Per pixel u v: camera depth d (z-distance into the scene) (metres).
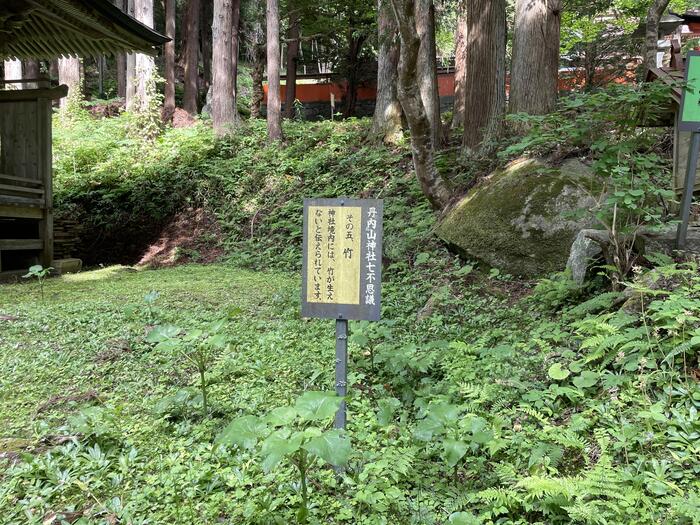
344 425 3.10
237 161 14.94
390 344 5.10
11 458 3.04
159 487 2.77
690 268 4.51
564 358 4.06
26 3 9.16
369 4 19.27
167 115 19.94
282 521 2.49
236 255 11.73
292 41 20.55
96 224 14.41
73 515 2.55
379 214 3.04
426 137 8.23
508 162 8.63
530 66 9.26
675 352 3.31
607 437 2.92
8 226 11.54
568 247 7.00
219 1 16.39
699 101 4.68
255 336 5.63
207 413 3.68
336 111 23.31
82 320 6.10
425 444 3.18
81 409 3.52
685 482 2.59
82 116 18.97
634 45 15.89
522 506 2.66
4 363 4.67
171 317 6.27
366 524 2.50
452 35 26.67
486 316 5.91
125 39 10.67
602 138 4.93
